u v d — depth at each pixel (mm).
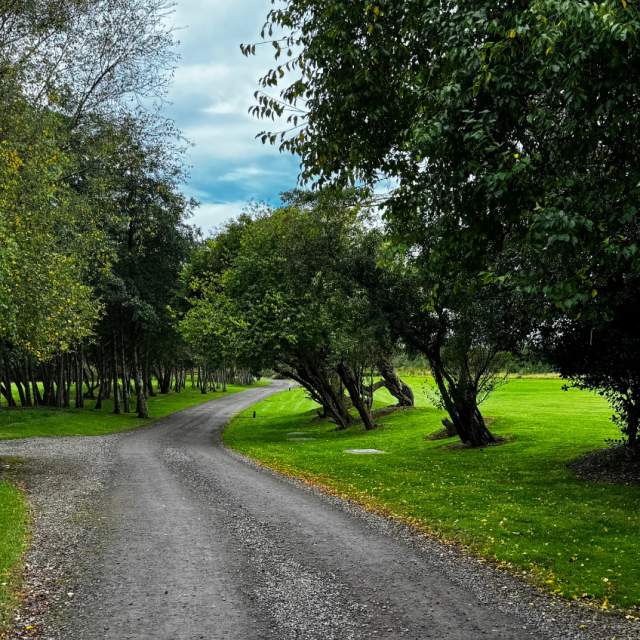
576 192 7652
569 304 7352
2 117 15953
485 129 7898
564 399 42562
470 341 20188
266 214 34500
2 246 13977
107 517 11477
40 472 18047
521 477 15344
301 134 10406
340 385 41312
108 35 19641
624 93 6941
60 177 19266
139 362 49438
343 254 23516
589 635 5852
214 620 6238
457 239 9531
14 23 16812
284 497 13938
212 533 10180
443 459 19672
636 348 13305
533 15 7254
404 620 6246
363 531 10469
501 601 6844
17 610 6543
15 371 48375
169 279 44469
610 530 9719
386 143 10555
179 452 24656
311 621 6215
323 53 9711
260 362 31500
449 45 8055
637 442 15859
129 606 6652
